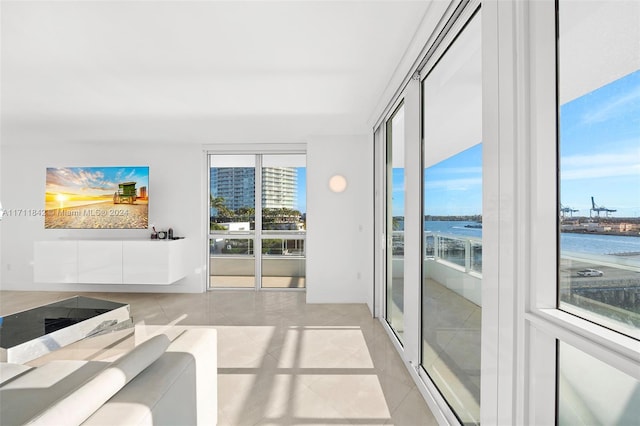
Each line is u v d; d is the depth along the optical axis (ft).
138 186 16.40
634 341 2.51
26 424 2.88
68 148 16.65
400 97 9.16
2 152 16.72
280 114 11.89
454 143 5.79
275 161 17.03
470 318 5.25
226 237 17.07
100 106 10.91
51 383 5.08
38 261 15.11
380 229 12.31
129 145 16.57
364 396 7.13
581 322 2.97
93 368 5.58
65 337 8.51
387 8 5.77
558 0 3.36
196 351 5.18
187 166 16.48
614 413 2.71
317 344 9.99
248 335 10.73
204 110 11.39
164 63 7.87
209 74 8.48
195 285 16.47
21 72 8.29
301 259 16.94
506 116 3.73
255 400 6.98
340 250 14.99
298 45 7.07
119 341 9.00
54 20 6.07
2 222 16.69
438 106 6.58
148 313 13.11
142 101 10.44
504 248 3.77
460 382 5.67
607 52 2.77
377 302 12.83
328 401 6.94
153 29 6.42
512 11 3.59
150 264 14.82
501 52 3.84
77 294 16.03
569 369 3.21
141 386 4.05
